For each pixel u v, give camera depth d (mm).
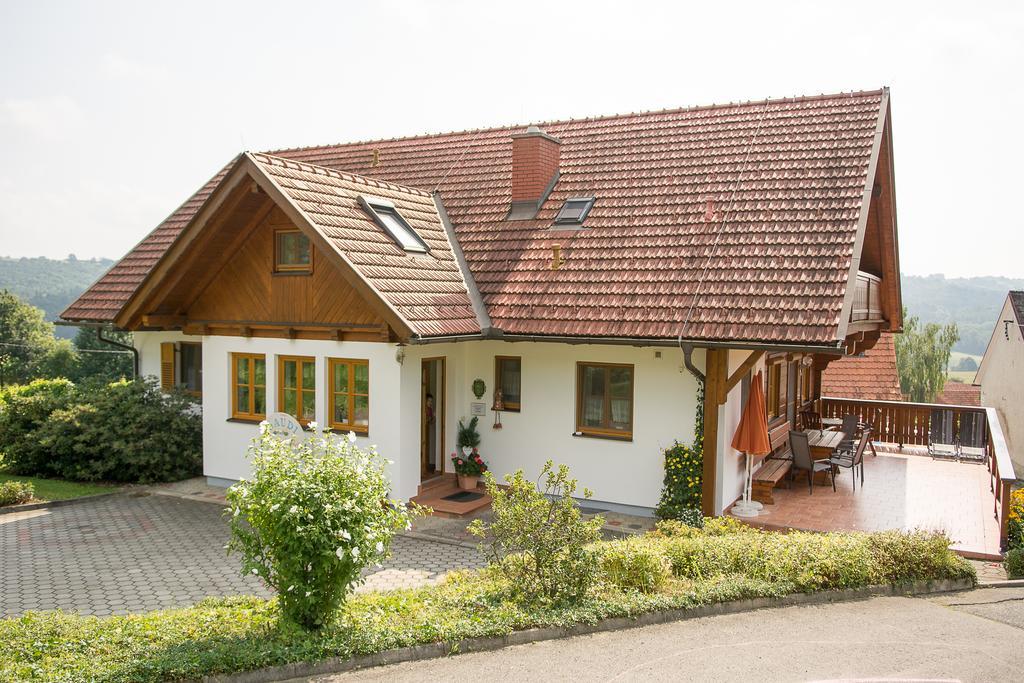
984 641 8336
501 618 8562
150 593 10820
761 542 10844
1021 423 33031
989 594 10344
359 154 21750
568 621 8641
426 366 16156
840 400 21391
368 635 8008
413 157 20750
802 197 14875
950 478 17172
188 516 14867
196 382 19578
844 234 13836
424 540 13367
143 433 17250
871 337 19406
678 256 14758
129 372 59875
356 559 8086
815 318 12688
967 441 20250
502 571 9453
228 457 16672
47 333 72938
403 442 14586
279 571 8023
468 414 16312
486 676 7441
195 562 12203
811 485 15852
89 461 17344
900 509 14602
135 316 16125
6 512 15000
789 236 14219
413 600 9422
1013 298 34625
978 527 13516
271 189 14320
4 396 23328
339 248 14070
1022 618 9219
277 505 7816
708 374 13633
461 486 15898
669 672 7492
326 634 7973
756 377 13773
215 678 7199
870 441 19578
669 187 16438
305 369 15789
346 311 14844
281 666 7434
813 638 8430
